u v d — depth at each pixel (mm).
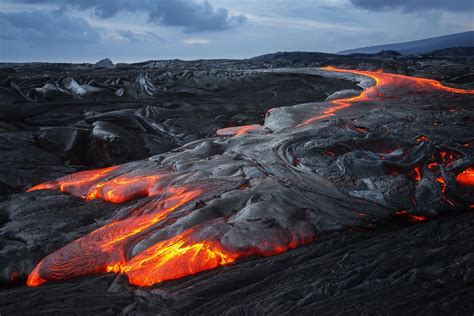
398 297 4906
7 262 6336
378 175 8875
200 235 6402
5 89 20688
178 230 6719
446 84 29125
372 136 11008
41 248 6738
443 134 11969
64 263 6156
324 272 5660
